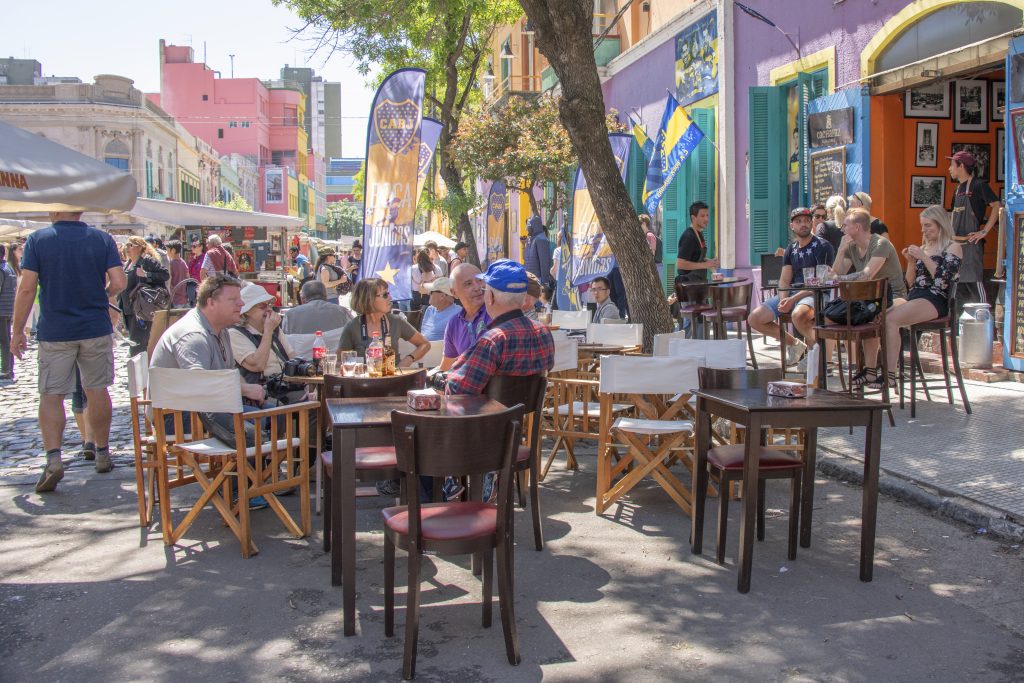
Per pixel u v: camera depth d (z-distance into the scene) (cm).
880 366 869
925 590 472
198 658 409
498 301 538
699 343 679
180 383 548
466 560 537
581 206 1241
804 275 920
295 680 387
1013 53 928
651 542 560
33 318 2042
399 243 991
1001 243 1047
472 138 1900
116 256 729
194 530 599
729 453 538
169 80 10206
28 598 481
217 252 1753
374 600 477
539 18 822
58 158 616
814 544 547
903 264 1198
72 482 721
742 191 1545
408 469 389
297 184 11056
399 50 2056
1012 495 584
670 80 1838
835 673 383
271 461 574
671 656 402
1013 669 384
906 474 646
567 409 738
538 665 396
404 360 765
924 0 1075
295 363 699
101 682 387
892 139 1191
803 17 1334
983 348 994
